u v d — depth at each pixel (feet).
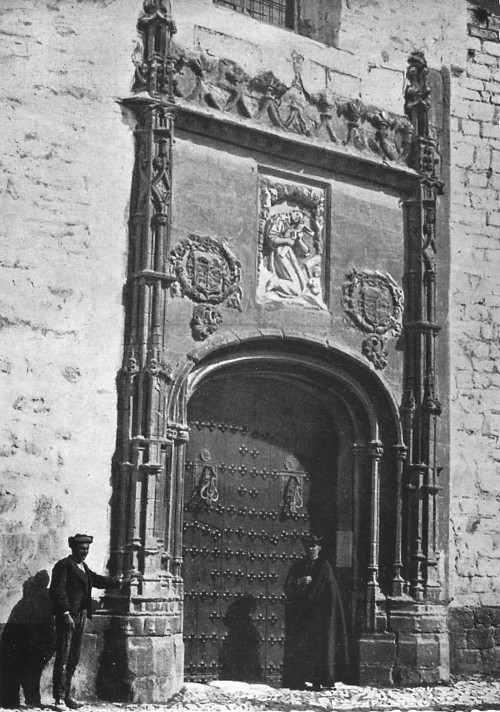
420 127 59.31
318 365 55.01
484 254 61.57
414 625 54.90
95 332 48.60
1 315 46.73
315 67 56.65
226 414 54.13
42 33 49.11
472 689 54.19
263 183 54.39
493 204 62.23
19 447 46.42
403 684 54.49
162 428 48.93
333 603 54.49
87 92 49.75
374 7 59.26
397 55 59.57
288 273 54.65
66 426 47.47
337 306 55.77
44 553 46.34
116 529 47.91
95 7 50.47
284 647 54.29
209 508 52.95
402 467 56.44
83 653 46.52
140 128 50.72
